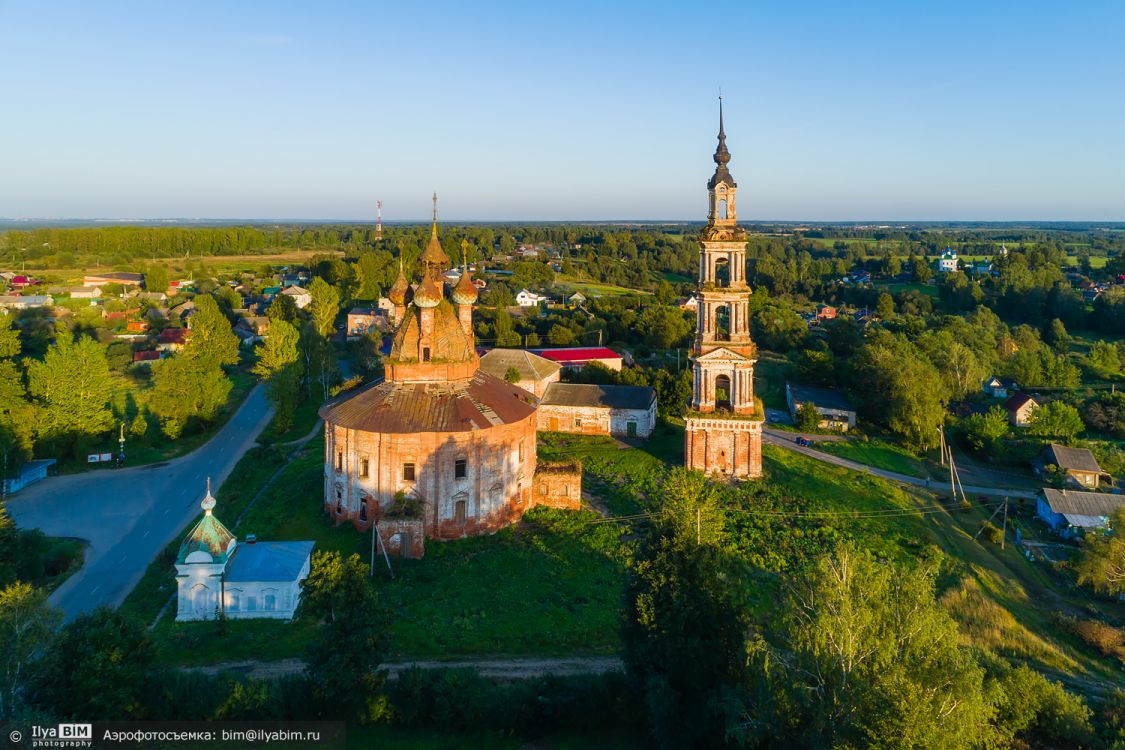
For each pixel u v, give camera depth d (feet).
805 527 231.09
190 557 165.27
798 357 499.51
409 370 216.13
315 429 339.77
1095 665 172.55
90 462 283.79
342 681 123.65
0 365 274.98
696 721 116.47
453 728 129.90
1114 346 509.35
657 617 121.70
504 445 216.54
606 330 554.05
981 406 417.90
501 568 191.11
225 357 462.60
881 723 96.58
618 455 297.94
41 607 112.98
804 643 108.88
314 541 194.49
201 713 122.72
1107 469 319.88
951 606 190.39
